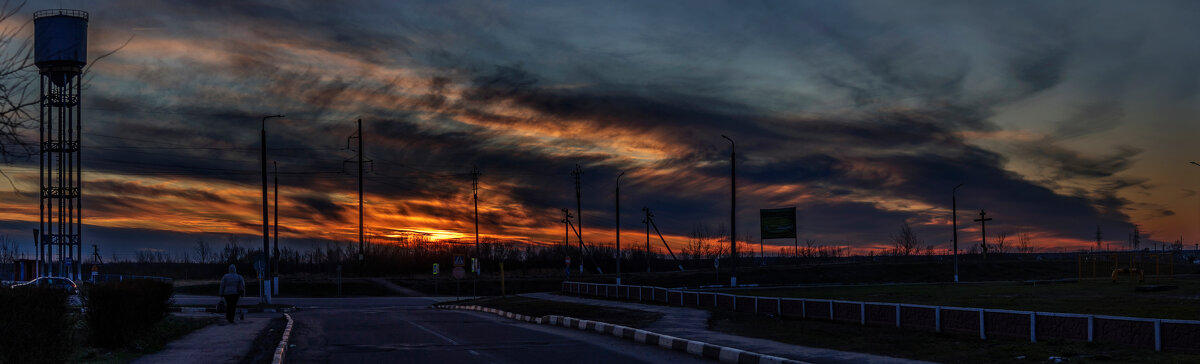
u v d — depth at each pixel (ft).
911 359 48.98
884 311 68.18
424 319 101.04
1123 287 140.87
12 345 33.81
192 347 59.21
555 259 376.48
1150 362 42.11
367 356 53.83
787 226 305.32
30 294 35.12
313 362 50.26
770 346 56.90
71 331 39.29
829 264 313.73
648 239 320.70
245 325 83.66
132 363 48.62
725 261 395.75
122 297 56.03
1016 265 319.47
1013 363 45.60
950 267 306.14
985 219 344.69
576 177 323.78
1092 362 43.65
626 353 56.49
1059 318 52.06
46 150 130.31
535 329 81.97
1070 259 357.82
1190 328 44.27
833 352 52.90
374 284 247.29
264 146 153.58
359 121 286.87
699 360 52.49
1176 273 245.24
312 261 360.89
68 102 128.57
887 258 393.91
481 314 119.96
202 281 257.14
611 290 150.20
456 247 359.87
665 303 121.29
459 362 50.19
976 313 58.13
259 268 143.95
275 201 203.21
